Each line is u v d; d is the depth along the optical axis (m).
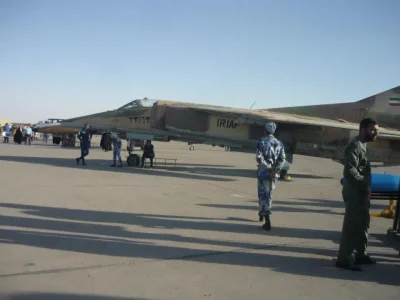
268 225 6.92
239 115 16.36
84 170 15.35
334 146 16.30
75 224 6.55
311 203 10.30
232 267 4.85
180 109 17.33
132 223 6.86
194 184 12.86
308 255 5.56
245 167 21.86
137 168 17.47
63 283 4.02
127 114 18.22
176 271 4.59
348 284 4.46
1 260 4.63
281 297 3.97
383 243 6.45
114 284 4.07
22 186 10.44
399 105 16.80
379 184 6.80
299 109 18.69
